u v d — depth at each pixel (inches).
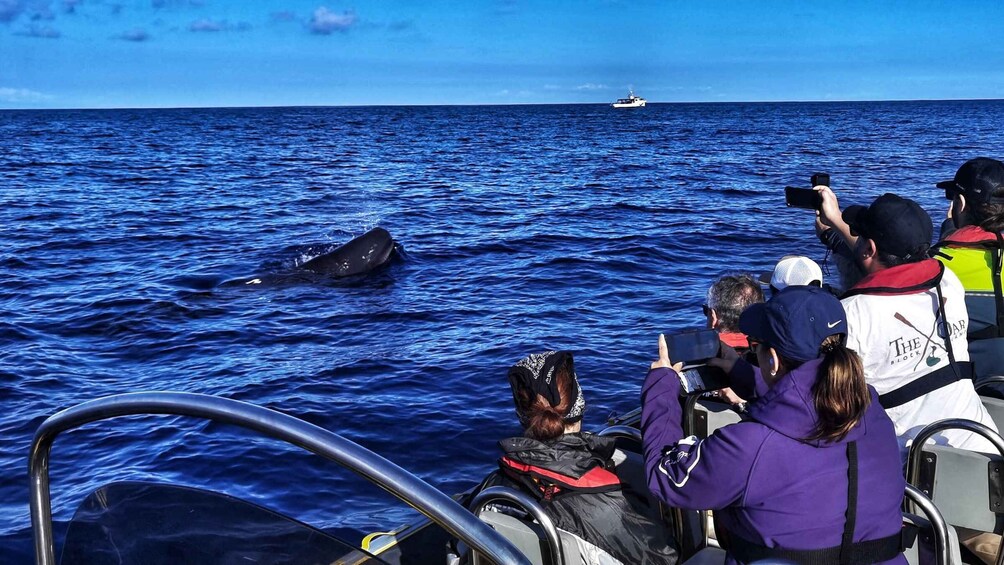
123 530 91.7
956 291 134.0
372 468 73.9
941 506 123.3
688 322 439.5
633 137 2979.8
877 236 133.0
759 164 1624.0
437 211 975.6
